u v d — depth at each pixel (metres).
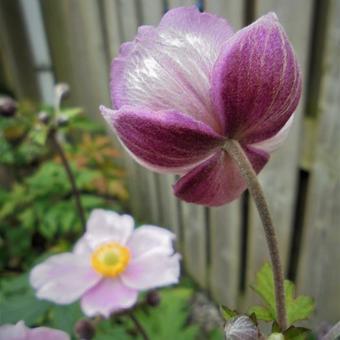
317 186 0.20
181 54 0.07
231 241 0.26
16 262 0.32
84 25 0.34
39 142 0.17
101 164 0.34
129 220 0.15
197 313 0.30
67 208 0.29
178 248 0.32
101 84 0.34
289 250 0.22
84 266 0.14
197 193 0.07
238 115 0.06
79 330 0.14
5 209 0.30
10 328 0.07
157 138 0.06
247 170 0.06
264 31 0.06
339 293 0.21
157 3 0.24
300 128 0.19
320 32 0.18
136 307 0.15
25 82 0.48
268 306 0.09
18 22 0.44
